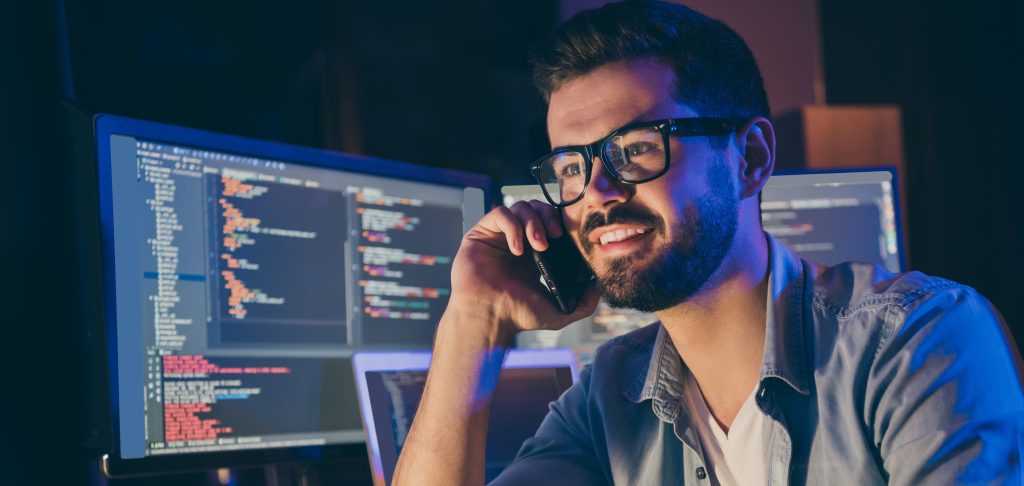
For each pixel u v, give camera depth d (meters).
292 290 1.53
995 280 3.45
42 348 1.52
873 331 1.03
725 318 1.09
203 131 1.45
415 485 1.21
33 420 1.51
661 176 1.04
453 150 2.81
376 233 1.65
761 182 1.12
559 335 1.73
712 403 1.14
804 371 1.06
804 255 1.71
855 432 1.02
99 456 1.33
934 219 3.49
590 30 1.10
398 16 2.73
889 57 3.56
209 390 1.41
